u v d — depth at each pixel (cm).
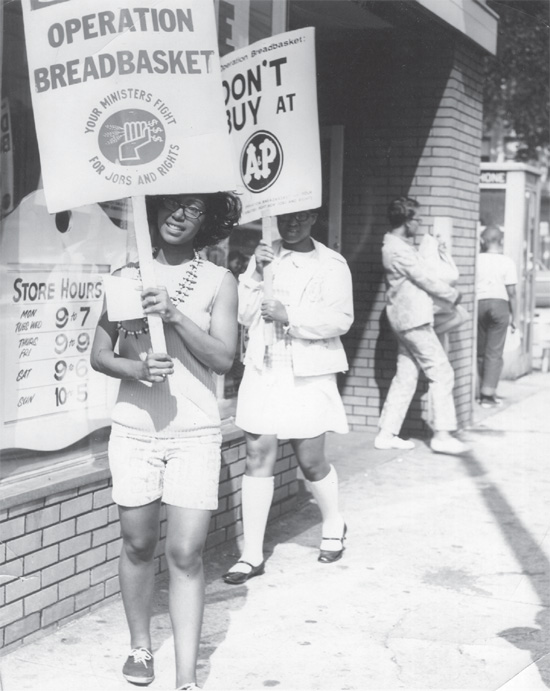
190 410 362
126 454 363
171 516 360
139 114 346
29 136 415
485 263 1042
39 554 412
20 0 406
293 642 434
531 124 1380
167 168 348
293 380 509
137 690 379
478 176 930
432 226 862
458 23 812
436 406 819
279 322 503
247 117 485
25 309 416
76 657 403
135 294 354
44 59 343
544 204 1631
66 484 421
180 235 362
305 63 473
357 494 688
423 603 484
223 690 385
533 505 664
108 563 453
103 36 342
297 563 539
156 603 466
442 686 394
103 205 457
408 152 859
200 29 347
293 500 638
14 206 409
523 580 520
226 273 374
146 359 347
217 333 367
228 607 472
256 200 487
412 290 803
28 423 420
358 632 446
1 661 395
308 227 511
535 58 1078
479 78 915
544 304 1462
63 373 438
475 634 447
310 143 478
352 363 893
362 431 895
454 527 612
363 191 870
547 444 864
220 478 546
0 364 404
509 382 1247
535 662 418
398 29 816
